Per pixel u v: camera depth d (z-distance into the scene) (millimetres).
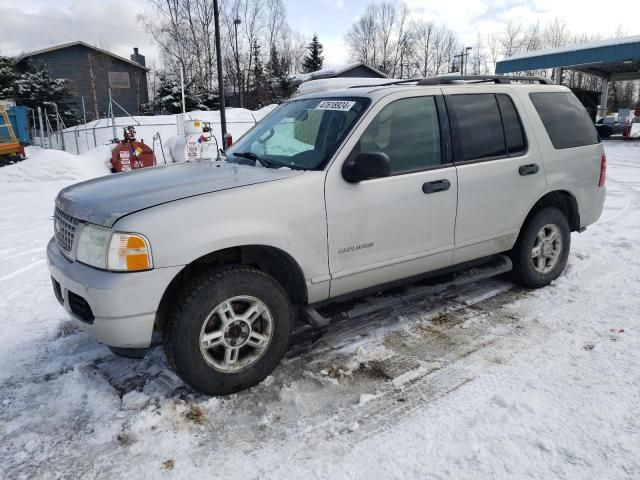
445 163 3643
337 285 3250
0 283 4953
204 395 2947
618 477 2225
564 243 4551
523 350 3410
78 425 2703
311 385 3051
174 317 2725
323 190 3076
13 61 32031
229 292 2814
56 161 12625
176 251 2625
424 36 66250
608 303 4109
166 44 45125
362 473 2314
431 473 2295
